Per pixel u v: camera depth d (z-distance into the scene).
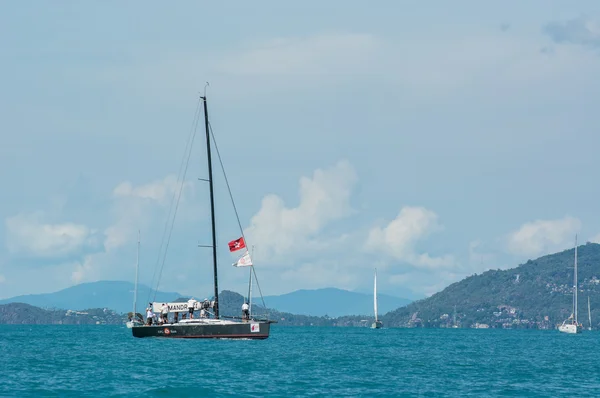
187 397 169.38
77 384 186.75
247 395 173.25
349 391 185.00
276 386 189.75
